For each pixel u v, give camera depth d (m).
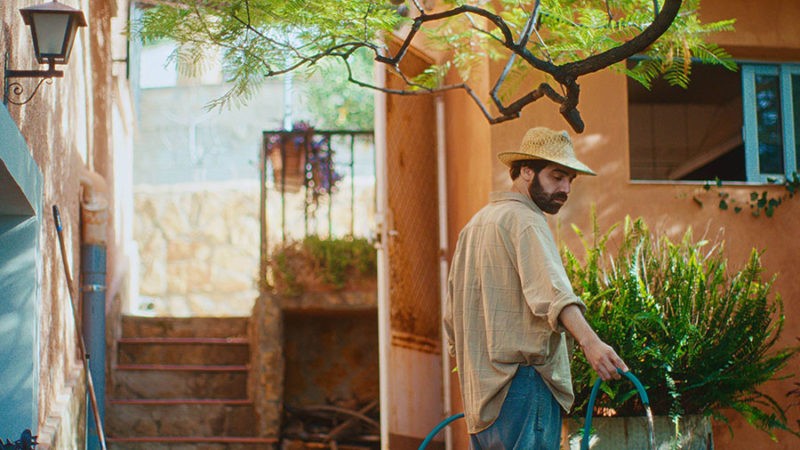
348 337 10.33
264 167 10.35
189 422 9.39
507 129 7.45
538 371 4.20
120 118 11.38
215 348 10.02
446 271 8.70
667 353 6.14
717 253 7.40
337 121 14.73
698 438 6.31
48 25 5.36
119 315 10.17
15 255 5.81
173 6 5.64
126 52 11.02
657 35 5.23
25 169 5.42
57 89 6.99
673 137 9.77
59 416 6.53
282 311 9.52
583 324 4.00
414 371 8.52
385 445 8.16
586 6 6.48
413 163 8.78
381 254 8.38
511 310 4.23
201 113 15.73
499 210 4.34
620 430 6.08
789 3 7.82
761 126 7.89
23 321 5.77
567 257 6.50
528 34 5.47
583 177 7.42
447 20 7.32
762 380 6.45
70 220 7.68
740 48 7.80
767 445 7.31
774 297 7.46
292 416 9.58
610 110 7.52
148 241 13.51
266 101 15.61
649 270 6.51
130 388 9.70
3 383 5.71
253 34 5.62
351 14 5.69
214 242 13.51
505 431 4.17
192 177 15.64
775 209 7.57
